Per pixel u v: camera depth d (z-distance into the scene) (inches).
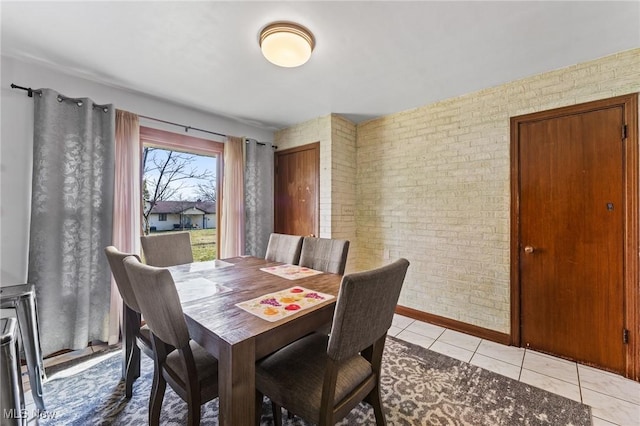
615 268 76.9
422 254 113.3
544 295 87.4
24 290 68.1
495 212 95.5
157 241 90.9
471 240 100.7
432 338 97.5
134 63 81.6
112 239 92.0
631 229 74.4
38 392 61.7
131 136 98.3
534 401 65.1
